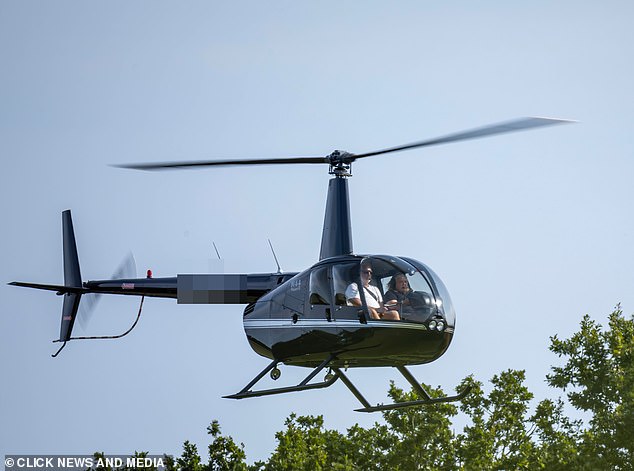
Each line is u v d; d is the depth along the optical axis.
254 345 85.06
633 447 122.88
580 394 129.00
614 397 127.50
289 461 132.25
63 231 110.19
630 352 128.50
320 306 78.12
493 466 128.25
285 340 81.38
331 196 81.81
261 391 79.75
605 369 128.62
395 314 74.62
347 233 81.00
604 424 125.06
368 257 76.69
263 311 83.81
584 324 132.50
